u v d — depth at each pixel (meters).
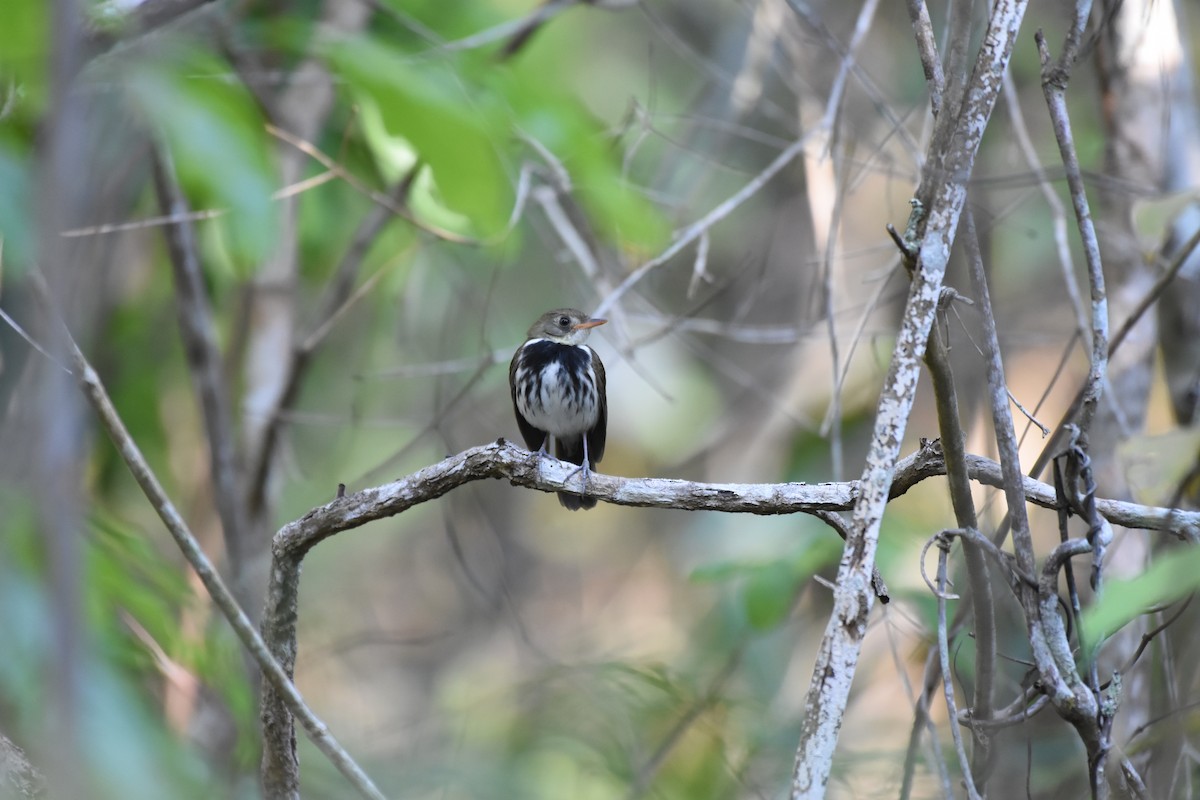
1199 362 8.61
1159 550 7.17
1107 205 9.09
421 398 15.52
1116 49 9.09
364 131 11.39
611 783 10.80
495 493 19.86
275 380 11.84
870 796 9.87
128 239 12.37
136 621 7.89
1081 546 5.43
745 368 15.92
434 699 15.40
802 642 14.12
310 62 9.68
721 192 13.73
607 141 10.55
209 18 6.26
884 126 11.47
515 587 18.86
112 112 8.31
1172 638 7.70
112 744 3.85
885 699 12.81
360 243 11.46
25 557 4.99
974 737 6.41
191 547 5.07
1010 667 9.78
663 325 10.59
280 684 5.18
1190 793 7.05
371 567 19.31
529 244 14.95
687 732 11.21
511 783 10.54
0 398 8.31
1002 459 5.59
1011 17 5.31
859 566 4.97
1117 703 5.62
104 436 12.27
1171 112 9.09
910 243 5.37
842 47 10.23
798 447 14.52
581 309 12.50
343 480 15.63
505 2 13.66
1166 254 8.81
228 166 4.30
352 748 11.55
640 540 20.20
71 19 3.23
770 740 11.05
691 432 16.30
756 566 11.03
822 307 11.27
